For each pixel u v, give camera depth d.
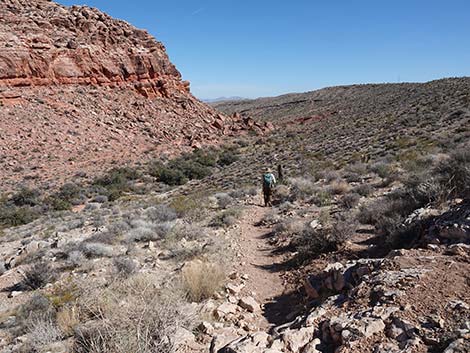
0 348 5.95
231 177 34.91
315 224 10.85
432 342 3.53
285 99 142.75
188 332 4.87
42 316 6.56
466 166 8.69
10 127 45.88
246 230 12.85
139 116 61.34
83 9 71.94
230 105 166.50
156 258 10.08
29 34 58.16
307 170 26.59
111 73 65.31
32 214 28.72
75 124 51.75
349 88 127.62
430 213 7.52
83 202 33.00
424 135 30.47
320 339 4.25
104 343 4.01
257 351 4.04
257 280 7.76
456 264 4.96
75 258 10.64
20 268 11.74
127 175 41.50
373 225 9.73
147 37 77.56
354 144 37.53
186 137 60.66
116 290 7.02
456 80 74.31
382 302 4.41
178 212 17.05
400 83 106.44
